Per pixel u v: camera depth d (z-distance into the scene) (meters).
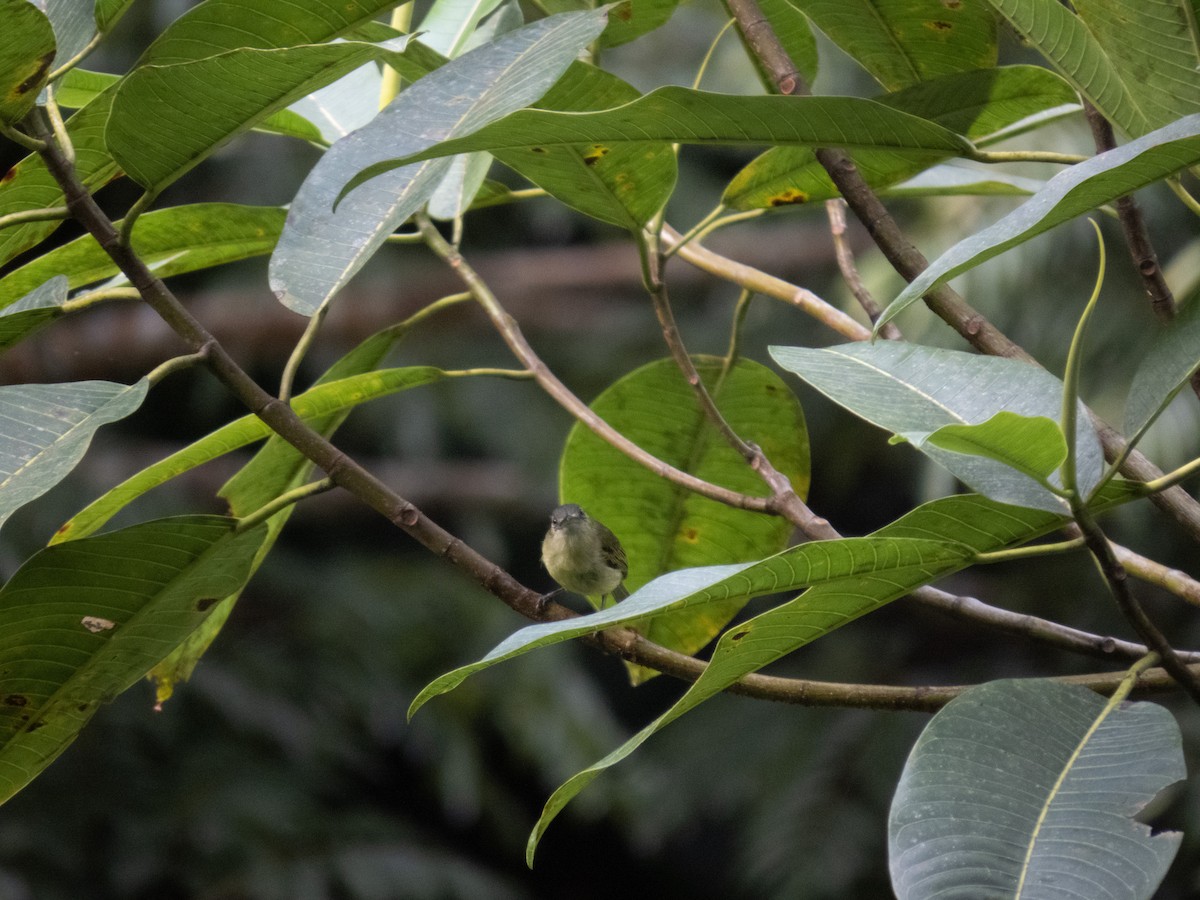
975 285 4.81
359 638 5.90
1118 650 2.94
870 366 3.05
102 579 3.07
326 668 5.79
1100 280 2.21
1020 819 2.23
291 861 5.24
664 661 3.05
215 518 3.06
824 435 5.98
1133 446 2.48
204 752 5.41
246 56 2.86
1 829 4.86
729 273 3.20
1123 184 2.38
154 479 3.11
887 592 2.62
